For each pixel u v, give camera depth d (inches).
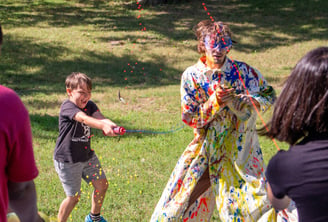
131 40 724.0
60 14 869.2
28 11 877.2
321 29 792.9
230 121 145.7
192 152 149.5
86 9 917.8
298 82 74.9
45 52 642.2
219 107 139.7
